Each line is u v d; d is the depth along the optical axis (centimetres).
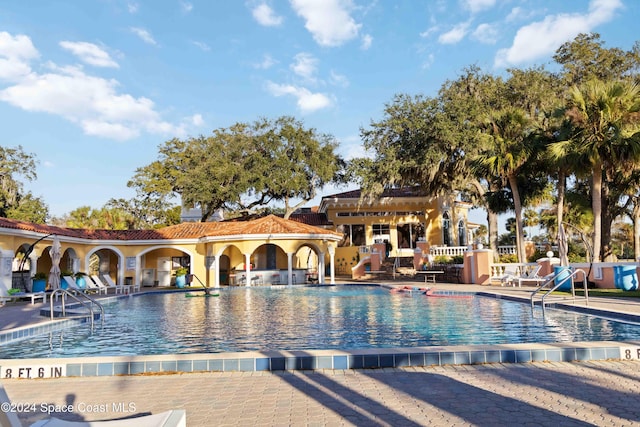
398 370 579
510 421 385
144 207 4894
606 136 2034
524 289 1884
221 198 3756
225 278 3167
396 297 1805
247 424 390
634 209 3134
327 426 383
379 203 3859
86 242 2544
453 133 2770
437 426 377
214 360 591
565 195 3052
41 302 1788
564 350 615
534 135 2541
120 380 551
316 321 1107
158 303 1733
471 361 608
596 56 3206
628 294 1506
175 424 271
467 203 4128
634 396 449
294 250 2594
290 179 3666
